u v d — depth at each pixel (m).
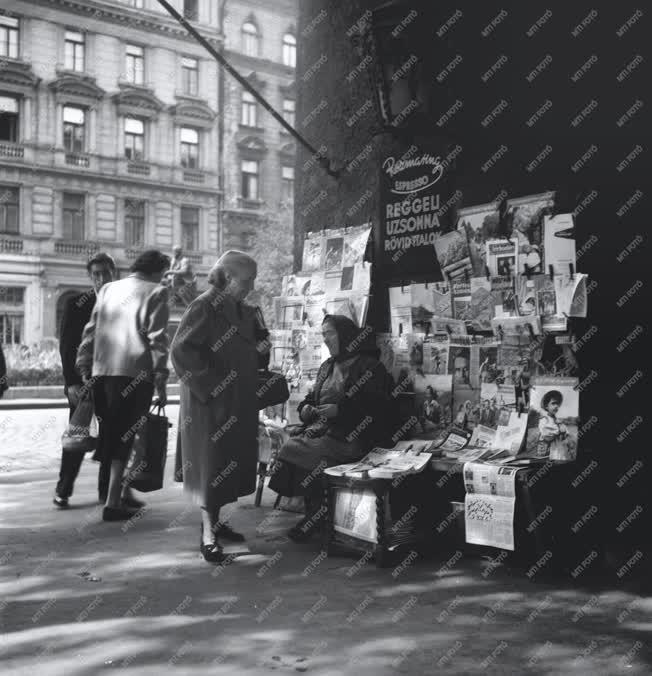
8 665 3.00
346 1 6.22
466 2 5.20
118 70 35.75
